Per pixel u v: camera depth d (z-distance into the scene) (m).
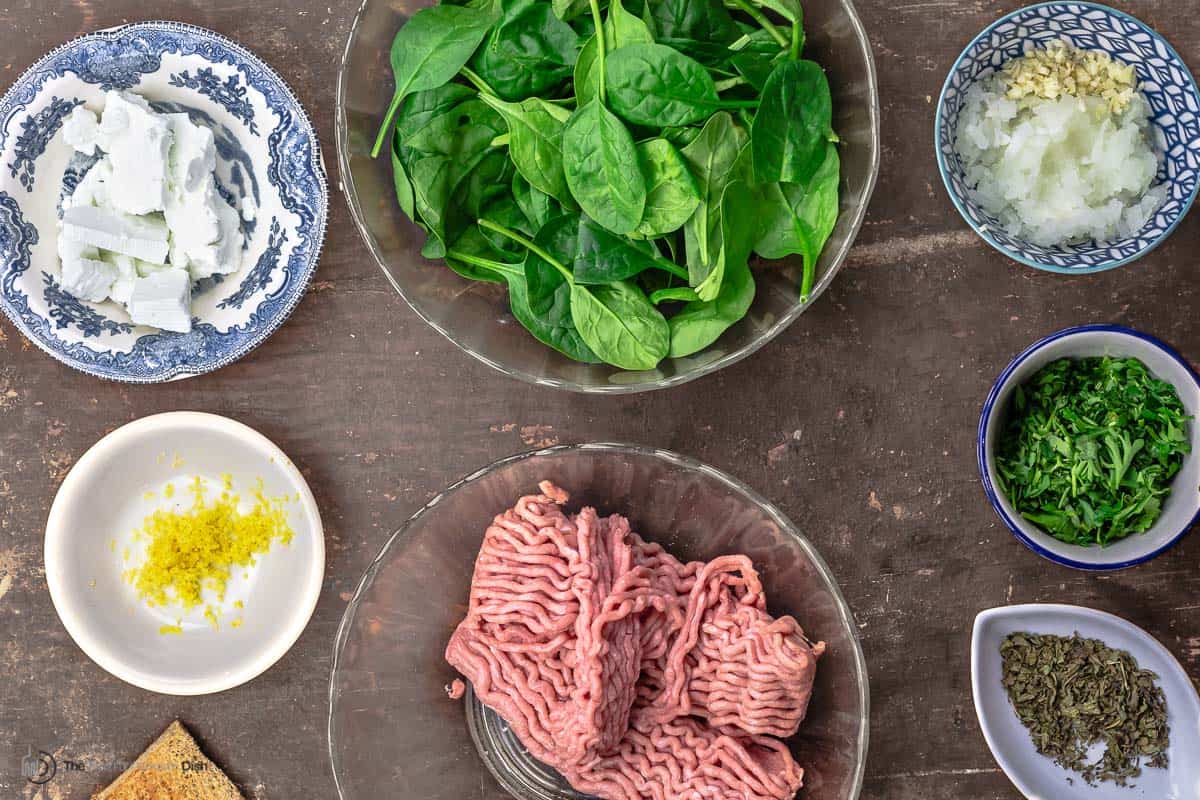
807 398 0.83
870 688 0.83
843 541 0.83
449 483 0.83
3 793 0.84
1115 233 0.79
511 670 0.76
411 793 0.81
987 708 0.81
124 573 0.84
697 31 0.75
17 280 0.81
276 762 0.84
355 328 0.83
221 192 0.82
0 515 0.84
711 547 0.80
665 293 0.76
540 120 0.74
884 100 0.81
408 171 0.77
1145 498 0.79
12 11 0.82
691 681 0.77
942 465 0.83
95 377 0.83
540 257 0.75
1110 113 0.78
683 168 0.73
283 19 0.82
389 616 0.79
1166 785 0.81
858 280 0.82
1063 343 0.78
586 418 0.83
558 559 0.76
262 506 0.83
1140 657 0.81
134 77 0.81
